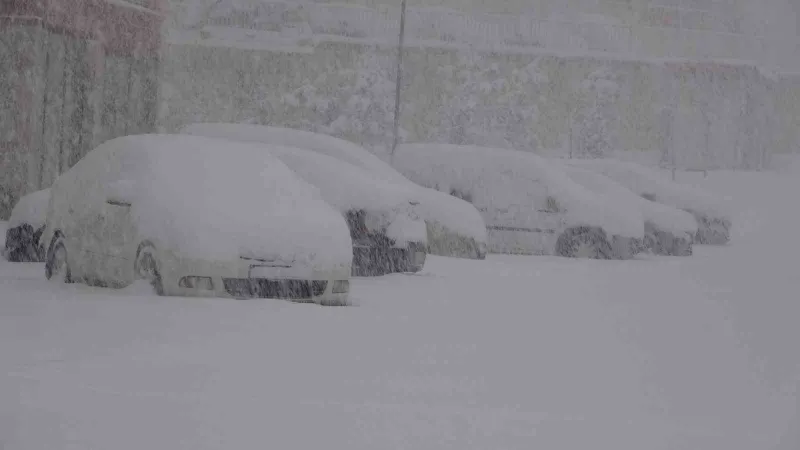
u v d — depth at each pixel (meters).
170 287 17.12
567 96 103.12
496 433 9.51
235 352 13.07
